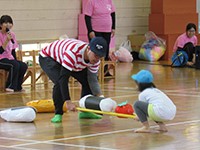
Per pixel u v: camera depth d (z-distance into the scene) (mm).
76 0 26391
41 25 25422
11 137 11234
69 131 11688
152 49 27266
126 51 26984
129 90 17578
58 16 25922
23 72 18094
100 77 19906
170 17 27859
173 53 25078
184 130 11531
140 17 29125
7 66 17922
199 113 13367
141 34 29188
